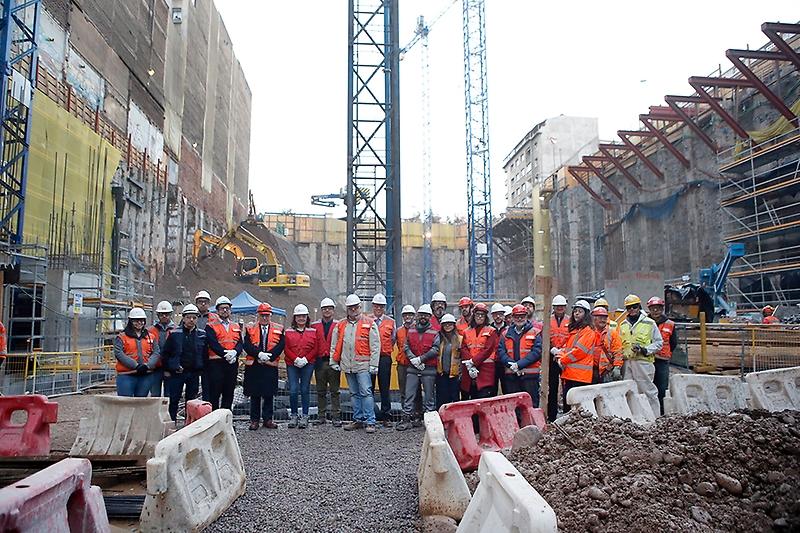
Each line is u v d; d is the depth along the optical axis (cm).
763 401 805
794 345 1371
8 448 655
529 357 847
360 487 588
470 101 6159
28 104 2091
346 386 1180
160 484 414
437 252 7944
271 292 5038
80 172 2925
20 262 1867
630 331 842
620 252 4125
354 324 948
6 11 1977
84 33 3253
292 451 764
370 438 858
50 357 1759
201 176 5541
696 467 456
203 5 5669
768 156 2786
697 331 1552
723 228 3089
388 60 1753
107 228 3219
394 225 1692
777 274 2709
